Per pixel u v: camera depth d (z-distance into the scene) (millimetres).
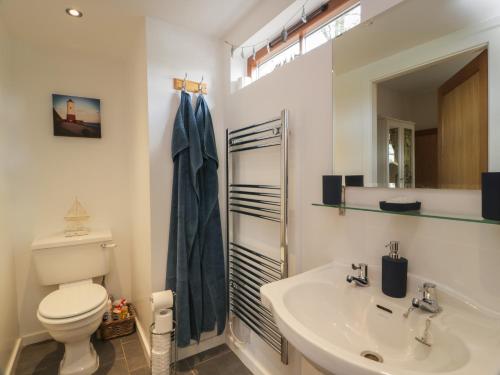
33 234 2027
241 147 1819
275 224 1562
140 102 1868
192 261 1752
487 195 691
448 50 848
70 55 2133
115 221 2334
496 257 768
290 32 1622
